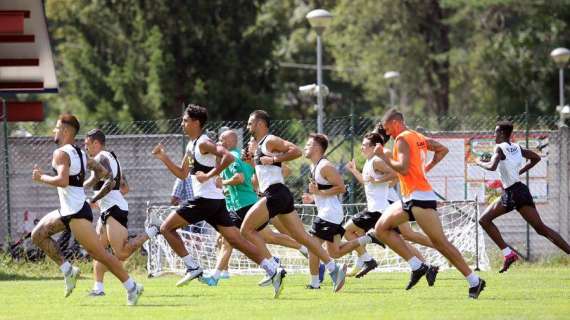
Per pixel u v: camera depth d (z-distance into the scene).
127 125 86.44
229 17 124.31
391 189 48.50
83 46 129.38
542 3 137.75
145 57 126.75
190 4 122.50
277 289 39.06
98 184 40.47
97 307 36.66
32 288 45.50
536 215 48.72
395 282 46.97
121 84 123.56
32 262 57.88
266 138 40.06
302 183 69.69
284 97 178.25
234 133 47.00
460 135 62.59
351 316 32.88
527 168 49.16
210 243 56.41
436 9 146.62
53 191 63.03
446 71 145.75
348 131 72.81
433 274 39.84
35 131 78.81
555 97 141.12
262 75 128.50
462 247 56.84
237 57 123.56
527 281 46.53
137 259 59.19
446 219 60.75
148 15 123.56
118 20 125.62
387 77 118.56
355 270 49.56
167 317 33.22
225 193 48.88
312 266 43.25
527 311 33.91
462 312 33.75
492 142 62.44
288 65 170.50
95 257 36.34
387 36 147.00
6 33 60.16
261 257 39.41
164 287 45.47
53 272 55.78
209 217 39.53
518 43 138.38
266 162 39.81
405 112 161.38
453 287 43.69
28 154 63.03
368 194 47.28
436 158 38.16
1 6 64.31
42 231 36.50
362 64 150.88
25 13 64.81
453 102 153.00
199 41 122.81
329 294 40.88
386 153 36.22
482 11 139.62
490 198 62.38
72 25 130.38
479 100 148.00
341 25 152.75
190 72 123.56
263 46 126.19
